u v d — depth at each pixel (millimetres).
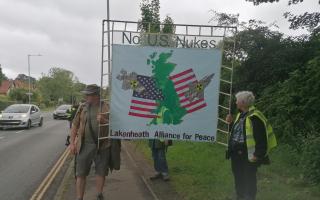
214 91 7926
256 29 18016
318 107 13305
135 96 7855
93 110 8008
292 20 17469
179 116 7906
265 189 8664
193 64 7883
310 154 9305
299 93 13703
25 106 32250
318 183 8797
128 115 7859
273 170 10555
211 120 7922
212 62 7906
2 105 62969
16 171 12445
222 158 12664
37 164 13781
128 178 10672
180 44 7891
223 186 8977
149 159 14023
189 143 16062
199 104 7910
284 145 12562
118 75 7812
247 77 17875
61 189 9609
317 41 16625
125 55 7805
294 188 8719
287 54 16922
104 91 8008
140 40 7828
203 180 9797
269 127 6754
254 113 6637
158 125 7895
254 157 6504
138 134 7883
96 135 7926
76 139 8125
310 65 13594
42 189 9969
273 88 15945
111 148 8078
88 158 7895
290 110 13594
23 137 23656
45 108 90500
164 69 7863
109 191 9258
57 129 30406
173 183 9820
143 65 7832
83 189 7926
